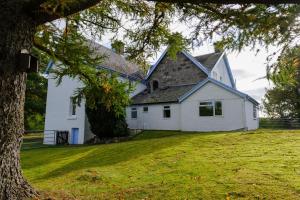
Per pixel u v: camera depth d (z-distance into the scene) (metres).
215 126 23.34
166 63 30.14
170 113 25.70
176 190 6.32
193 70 28.45
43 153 17.83
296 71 3.47
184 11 4.22
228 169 8.06
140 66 6.61
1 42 4.43
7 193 4.60
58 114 26.89
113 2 6.02
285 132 15.45
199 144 13.80
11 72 4.52
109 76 7.66
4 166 4.55
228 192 5.91
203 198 5.68
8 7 4.47
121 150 14.65
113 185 7.40
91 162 12.37
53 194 5.80
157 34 5.97
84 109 25.25
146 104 26.91
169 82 29.53
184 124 24.70
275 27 3.50
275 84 3.57
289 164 8.19
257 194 5.70
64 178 8.85
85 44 7.11
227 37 3.90
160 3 5.17
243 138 14.45
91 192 6.72
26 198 4.96
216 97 23.56
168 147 13.66
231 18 3.76
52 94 27.59
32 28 4.86
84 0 4.45
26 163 14.11
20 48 4.63
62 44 6.61
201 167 8.70
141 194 6.28
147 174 8.59
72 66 6.98
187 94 24.75
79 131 25.33
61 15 4.50
